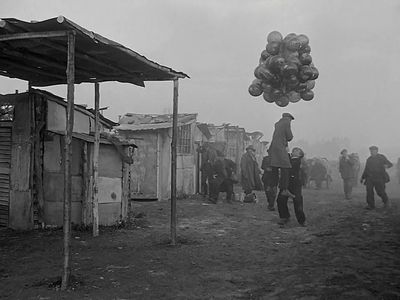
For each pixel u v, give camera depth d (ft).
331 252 23.16
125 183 33.78
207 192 59.88
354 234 28.60
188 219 37.04
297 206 33.14
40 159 31.12
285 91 45.37
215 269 19.89
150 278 18.26
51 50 20.75
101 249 24.20
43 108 31.55
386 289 16.25
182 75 26.71
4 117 32.83
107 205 32.55
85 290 16.51
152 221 35.65
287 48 44.37
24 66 25.26
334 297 15.44
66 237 16.85
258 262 21.30
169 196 55.16
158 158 54.54
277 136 33.96
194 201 52.95
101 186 32.12
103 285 17.16
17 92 31.89
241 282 17.75
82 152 31.04
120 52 20.59
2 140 32.07
